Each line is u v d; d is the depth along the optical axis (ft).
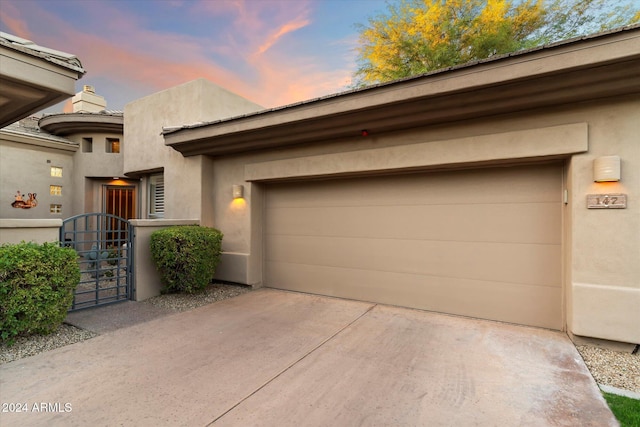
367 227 20.17
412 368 11.55
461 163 16.01
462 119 15.80
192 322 16.53
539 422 8.46
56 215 41.47
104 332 15.12
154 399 9.55
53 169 41.37
